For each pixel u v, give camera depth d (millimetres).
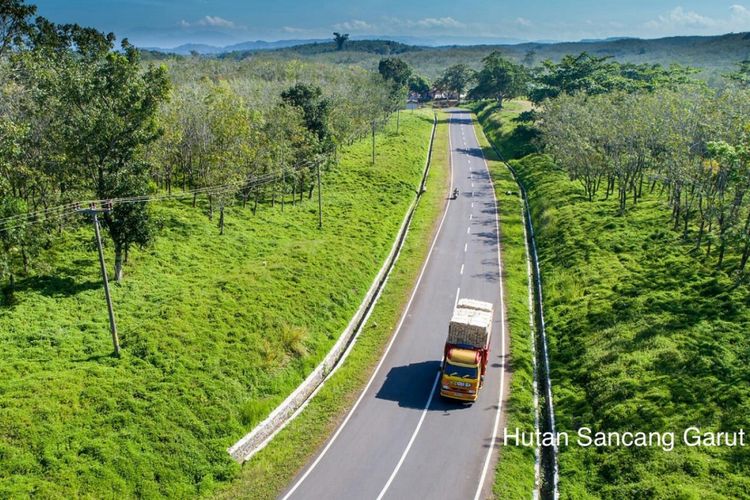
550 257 55500
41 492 24234
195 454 28797
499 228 67125
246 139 57938
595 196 70375
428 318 45188
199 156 60875
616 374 33438
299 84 79188
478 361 33688
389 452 30047
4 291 38875
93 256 46125
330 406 34312
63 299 39094
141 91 40312
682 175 49969
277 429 32500
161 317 37969
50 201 44844
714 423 27688
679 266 45031
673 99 61156
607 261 49562
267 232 57812
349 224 63406
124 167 42094
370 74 141250
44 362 32219
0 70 44375
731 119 47719
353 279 49344
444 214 72188
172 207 59562
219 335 37094
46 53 49750
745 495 23281
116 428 28500
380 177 82438
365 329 43656
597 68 115312
